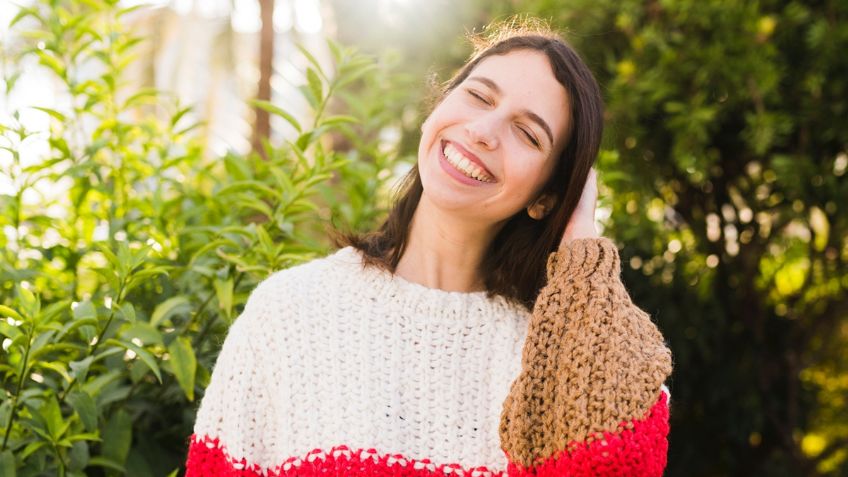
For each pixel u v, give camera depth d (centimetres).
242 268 185
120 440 178
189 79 818
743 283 350
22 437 176
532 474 142
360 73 216
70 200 230
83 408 165
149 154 243
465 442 150
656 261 341
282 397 150
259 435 152
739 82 303
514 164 146
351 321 154
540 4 319
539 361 143
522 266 161
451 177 147
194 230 204
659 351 142
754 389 349
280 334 152
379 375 151
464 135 146
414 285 157
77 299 214
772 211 340
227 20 723
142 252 179
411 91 342
